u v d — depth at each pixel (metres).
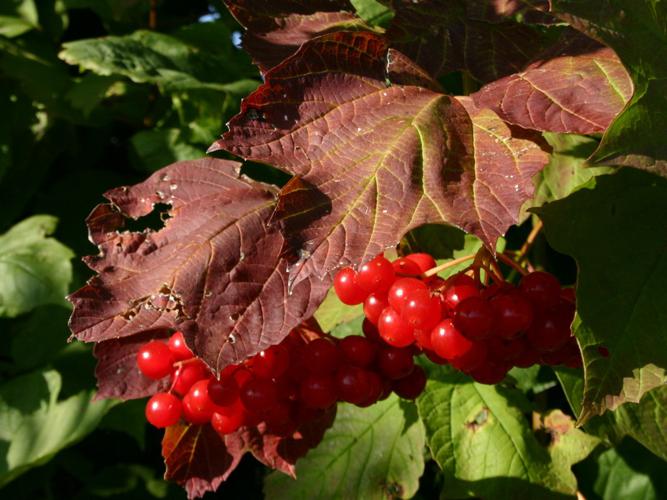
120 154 0.47
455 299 0.22
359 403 0.24
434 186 0.21
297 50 0.23
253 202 0.26
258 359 0.23
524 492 0.30
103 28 0.46
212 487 0.26
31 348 0.40
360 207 0.20
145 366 0.25
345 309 0.29
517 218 0.20
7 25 0.42
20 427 0.39
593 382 0.21
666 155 0.19
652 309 0.22
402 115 0.22
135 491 0.43
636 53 0.19
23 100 0.43
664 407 0.28
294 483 0.32
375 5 0.31
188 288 0.24
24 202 0.44
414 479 0.32
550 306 0.23
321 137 0.21
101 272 0.24
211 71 0.39
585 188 0.23
